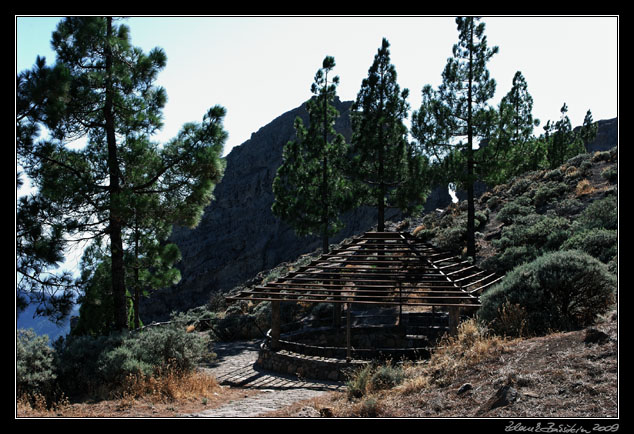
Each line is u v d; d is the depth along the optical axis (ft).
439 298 44.06
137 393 34.96
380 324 64.95
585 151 200.64
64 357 38.45
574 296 37.40
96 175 48.29
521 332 34.27
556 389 21.59
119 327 48.75
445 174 82.64
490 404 21.77
